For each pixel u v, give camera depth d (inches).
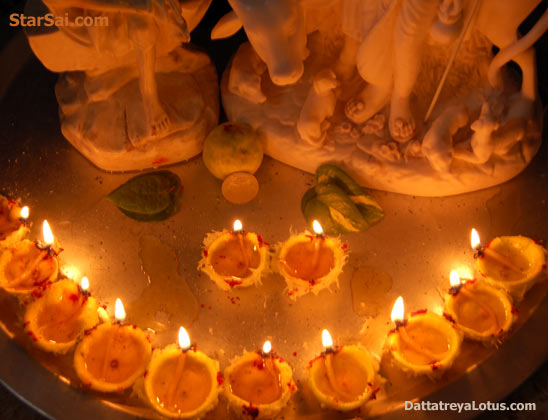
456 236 25.9
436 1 22.5
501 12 23.3
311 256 24.9
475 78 26.0
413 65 23.9
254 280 24.6
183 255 25.8
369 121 26.0
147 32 23.5
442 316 23.6
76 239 26.1
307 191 26.0
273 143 26.5
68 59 25.0
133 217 25.9
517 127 25.0
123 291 25.2
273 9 22.8
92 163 27.5
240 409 22.2
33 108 28.5
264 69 27.0
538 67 28.2
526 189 26.3
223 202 26.7
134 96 26.2
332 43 26.6
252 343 24.3
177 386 22.8
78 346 23.1
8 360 23.2
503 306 23.7
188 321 24.7
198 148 27.1
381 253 25.6
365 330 24.4
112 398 22.7
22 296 24.2
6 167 27.4
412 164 25.6
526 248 24.5
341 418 22.5
